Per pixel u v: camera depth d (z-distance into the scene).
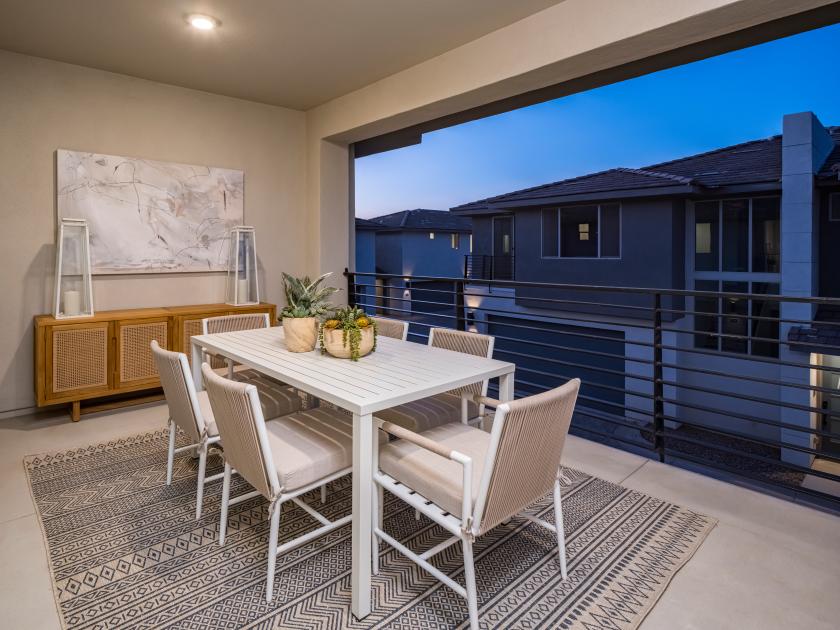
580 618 1.60
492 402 2.06
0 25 3.01
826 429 5.62
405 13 2.87
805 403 5.80
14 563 1.87
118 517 2.20
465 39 3.22
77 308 3.53
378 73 3.82
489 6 2.79
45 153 3.56
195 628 1.55
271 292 4.77
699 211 6.73
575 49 2.70
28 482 2.53
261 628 1.55
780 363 2.30
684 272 6.85
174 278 4.18
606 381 7.29
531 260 7.96
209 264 4.32
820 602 1.68
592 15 2.62
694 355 6.85
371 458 1.60
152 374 3.70
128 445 3.03
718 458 6.58
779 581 1.79
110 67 3.70
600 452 2.98
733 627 1.56
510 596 1.71
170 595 1.70
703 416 6.79
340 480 2.59
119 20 2.95
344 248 5.02
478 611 1.63
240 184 4.47
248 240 4.46
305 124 4.90
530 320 8.05
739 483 2.59
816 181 5.89
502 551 1.97
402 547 1.69
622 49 2.63
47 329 3.26
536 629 1.55
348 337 2.19
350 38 3.20
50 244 3.61
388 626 1.57
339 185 4.93
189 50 3.39
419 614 1.62
